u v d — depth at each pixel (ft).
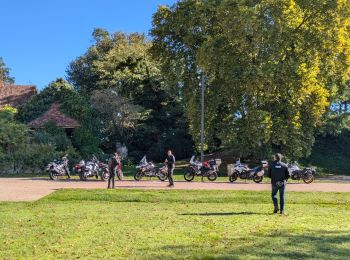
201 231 41.32
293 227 43.65
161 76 182.50
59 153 132.36
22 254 32.86
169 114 185.98
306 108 127.95
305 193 73.51
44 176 116.37
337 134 174.50
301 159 171.73
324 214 53.52
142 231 41.37
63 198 67.41
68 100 163.02
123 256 31.81
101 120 170.09
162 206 60.49
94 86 203.00
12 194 72.59
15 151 129.70
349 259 31.32
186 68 140.36
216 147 151.74
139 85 184.14
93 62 203.00
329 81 138.51
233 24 115.03
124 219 48.67
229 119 131.23
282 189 54.03
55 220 48.16
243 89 122.83
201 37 133.80
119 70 188.03
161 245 35.32
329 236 39.14
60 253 32.96
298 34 121.60
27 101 171.32
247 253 32.65
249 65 119.14
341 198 68.59
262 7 116.06
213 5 127.85
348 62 128.47
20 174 124.26
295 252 33.01
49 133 147.23
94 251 33.45
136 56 189.98
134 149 182.91
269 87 119.24
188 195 69.67
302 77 119.24
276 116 126.52
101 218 49.49
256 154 128.06
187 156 183.83
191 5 134.62
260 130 123.85
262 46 117.19
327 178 127.13
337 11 120.78
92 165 102.32
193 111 134.00
